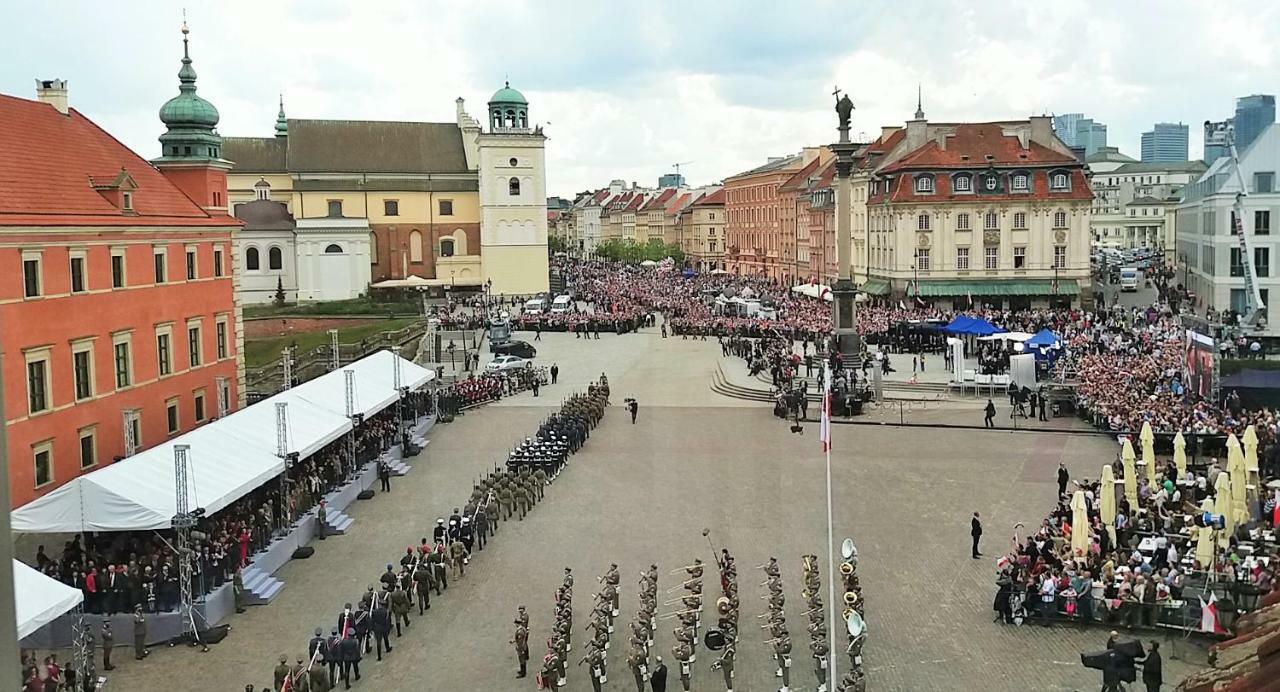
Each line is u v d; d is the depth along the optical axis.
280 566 40.78
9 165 46.31
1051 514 41.69
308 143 158.62
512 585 37.56
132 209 51.47
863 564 38.34
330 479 50.03
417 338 103.81
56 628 33.75
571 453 58.66
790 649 29.77
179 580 34.25
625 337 115.56
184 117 66.12
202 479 38.78
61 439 45.31
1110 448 55.59
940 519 43.75
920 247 113.94
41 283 44.06
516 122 156.75
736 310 120.81
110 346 49.38
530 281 158.62
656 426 66.25
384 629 31.80
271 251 139.25
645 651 28.72
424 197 159.75
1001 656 30.02
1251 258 91.88
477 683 29.73
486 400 77.62
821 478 51.41
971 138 117.88
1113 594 31.94
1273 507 37.94
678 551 40.56
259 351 99.50
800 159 180.50
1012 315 100.50
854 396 67.56
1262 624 11.52
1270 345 78.44
